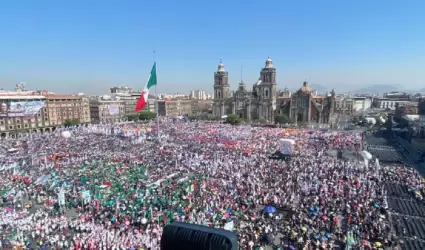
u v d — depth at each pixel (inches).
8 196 2062.0
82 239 1477.6
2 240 1501.0
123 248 1401.3
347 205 1804.9
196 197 1995.6
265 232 1539.1
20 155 3255.4
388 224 1662.2
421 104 7303.2
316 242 1417.3
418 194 2070.6
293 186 2196.1
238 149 3513.8
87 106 7519.7
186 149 3506.4
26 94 6235.2
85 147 3654.0
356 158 3235.7
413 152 3900.1
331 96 7578.7
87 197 1924.2
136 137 4384.8
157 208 1817.2
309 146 3769.7
